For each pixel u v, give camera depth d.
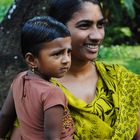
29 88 2.68
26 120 2.70
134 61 7.88
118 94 3.00
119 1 8.34
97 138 2.90
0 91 4.46
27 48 2.69
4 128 2.94
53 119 2.58
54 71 2.66
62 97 2.62
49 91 2.60
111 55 8.01
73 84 3.02
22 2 4.48
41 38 2.62
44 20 2.67
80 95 2.99
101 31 2.97
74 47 2.95
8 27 4.51
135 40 11.05
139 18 11.15
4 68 4.48
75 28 2.92
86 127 2.88
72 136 2.81
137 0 11.07
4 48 4.50
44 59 2.65
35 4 4.45
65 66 2.67
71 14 2.92
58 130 2.61
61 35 2.63
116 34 10.45
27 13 4.48
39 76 2.70
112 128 2.94
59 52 2.64
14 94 2.80
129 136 2.97
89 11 2.91
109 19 10.40
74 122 2.89
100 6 2.97
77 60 3.00
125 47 8.79
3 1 7.62
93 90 3.03
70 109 2.90
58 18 2.97
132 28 11.19
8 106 2.88
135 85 3.08
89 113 2.90
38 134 2.67
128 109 3.02
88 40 2.93
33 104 2.65
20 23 4.49
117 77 3.07
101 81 3.06
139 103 3.05
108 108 2.96
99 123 2.90
